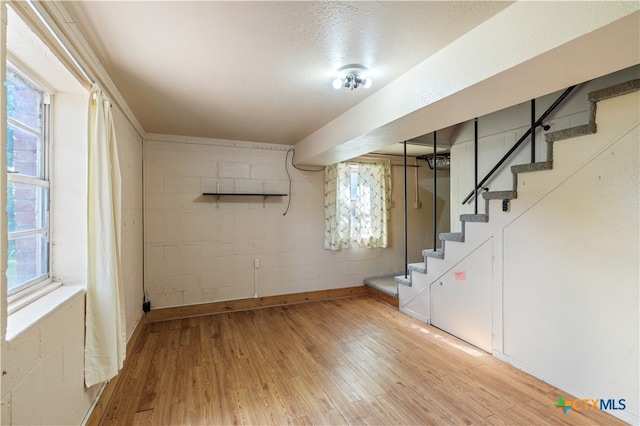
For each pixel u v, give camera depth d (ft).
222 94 7.93
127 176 8.89
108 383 6.74
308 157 12.33
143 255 11.62
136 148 10.45
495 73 4.87
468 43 5.31
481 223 9.00
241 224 13.32
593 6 3.76
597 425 5.81
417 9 4.64
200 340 9.95
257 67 6.47
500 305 8.45
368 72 6.73
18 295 4.63
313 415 6.22
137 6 4.46
